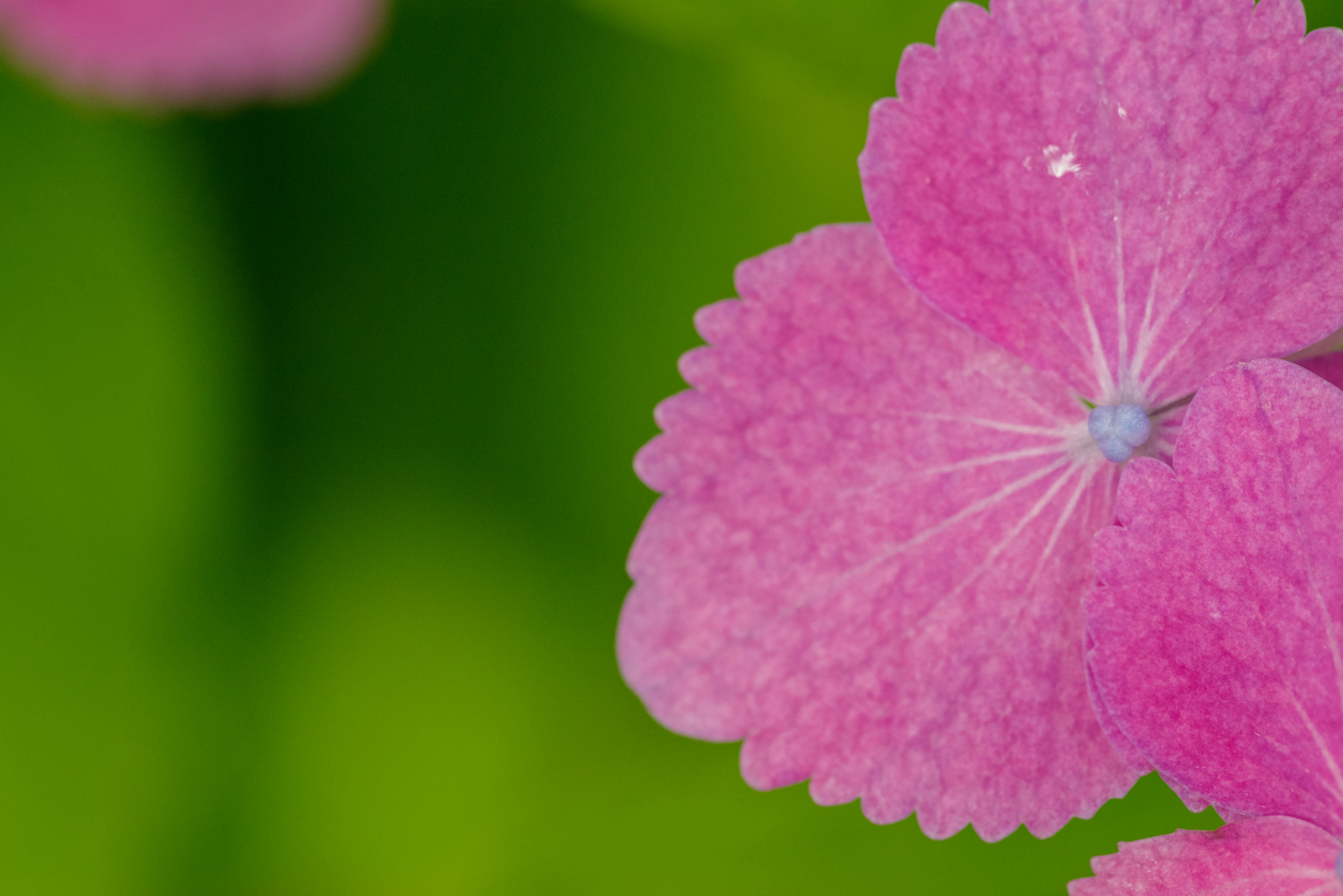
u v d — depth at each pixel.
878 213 0.22
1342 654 0.22
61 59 0.26
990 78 0.22
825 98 0.26
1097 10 0.22
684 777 0.26
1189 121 0.22
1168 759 0.22
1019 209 0.22
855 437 0.22
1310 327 0.22
